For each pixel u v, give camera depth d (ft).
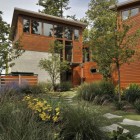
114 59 34.12
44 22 68.74
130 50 33.37
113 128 18.83
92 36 35.09
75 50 74.79
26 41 64.23
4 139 9.86
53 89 56.39
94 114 15.31
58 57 60.59
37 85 47.80
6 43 35.76
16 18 67.41
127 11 51.60
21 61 62.85
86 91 34.58
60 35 71.97
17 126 10.91
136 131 18.88
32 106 14.57
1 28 35.47
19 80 50.47
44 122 13.55
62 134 13.42
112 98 34.19
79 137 13.33
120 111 27.71
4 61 35.32
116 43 33.40
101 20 35.35
